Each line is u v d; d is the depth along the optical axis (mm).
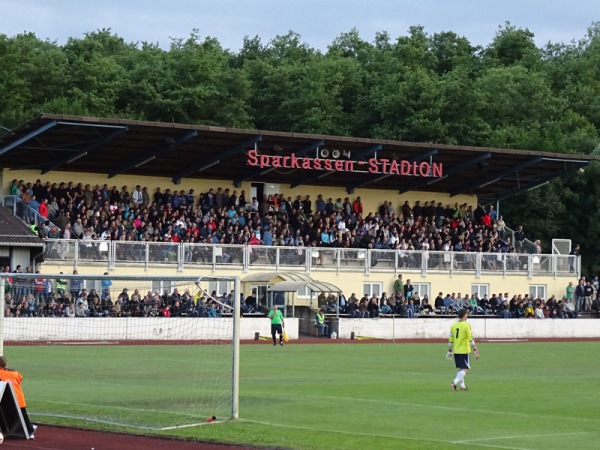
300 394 33188
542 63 133875
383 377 40156
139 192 76062
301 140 75000
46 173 74562
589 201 108438
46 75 101500
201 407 29391
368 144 77062
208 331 58781
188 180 79938
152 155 73625
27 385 34844
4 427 23672
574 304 83688
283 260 74625
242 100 109125
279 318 59219
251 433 24156
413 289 77875
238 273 72688
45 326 53812
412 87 110125
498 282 82688
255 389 34562
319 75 115125
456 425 26531
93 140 69938
